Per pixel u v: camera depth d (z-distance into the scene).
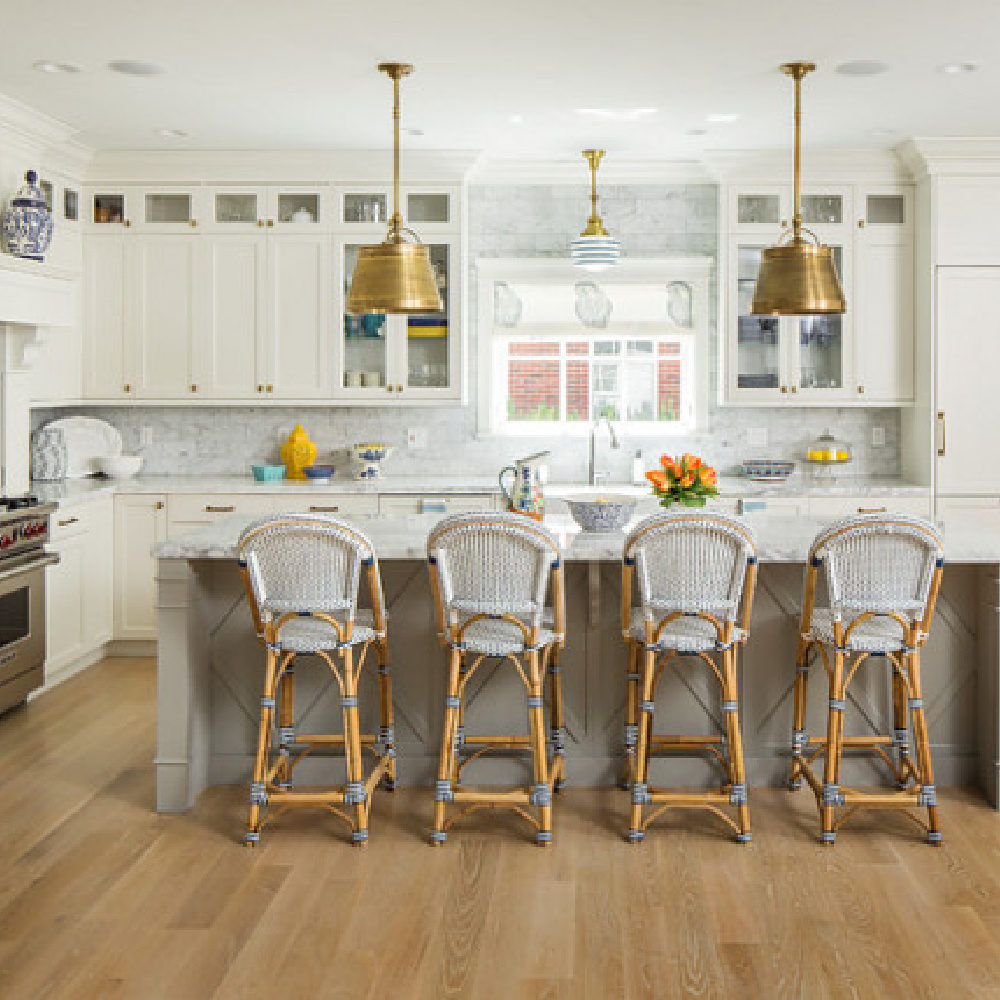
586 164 6.83
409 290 4.21
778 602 4.36
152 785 4.48
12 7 4.24
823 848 3.82
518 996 2.87
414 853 3.78
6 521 5.29
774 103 5.54
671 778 4.38
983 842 3.87
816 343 6.75
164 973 2.98
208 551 4.06
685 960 3.05
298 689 4.39
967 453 6.49
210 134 6.18
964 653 4.41
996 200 6.41
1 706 5.26
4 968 3.01
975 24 4.43
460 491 6.48
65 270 5.85
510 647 3.84
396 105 4.92
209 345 6.74
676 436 7.12
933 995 2.87
